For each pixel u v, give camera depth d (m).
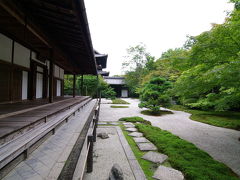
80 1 1.55
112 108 12.00
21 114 2.51
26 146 1.73
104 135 4.42
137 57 25.48
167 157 3.10
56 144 2.47
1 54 3.21
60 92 7.97
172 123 7.00
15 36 3.43
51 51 3.52
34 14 2.39
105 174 2.45
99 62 16.20
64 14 1.99
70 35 2.95
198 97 10.54
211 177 2.25
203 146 4.05
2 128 1.69
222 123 6.66
